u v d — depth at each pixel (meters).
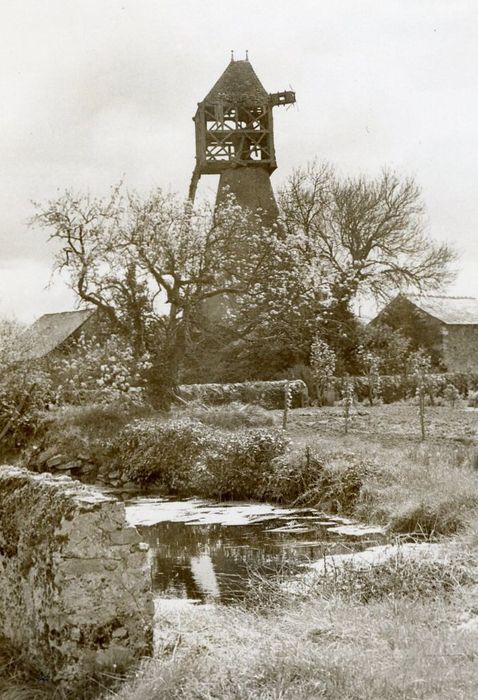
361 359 44.41
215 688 5.72
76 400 30.67
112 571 6.36
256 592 9.92
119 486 23.55
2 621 7.14
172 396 31.44
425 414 30.92
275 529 15.25
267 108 55.03
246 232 35.09
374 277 51.81
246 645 6.65
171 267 31.83
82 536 6.31
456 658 6.09
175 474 22.22
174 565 12.38
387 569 9.07
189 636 6.82
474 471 16.38
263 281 34.84
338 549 12.81
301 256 37.72
